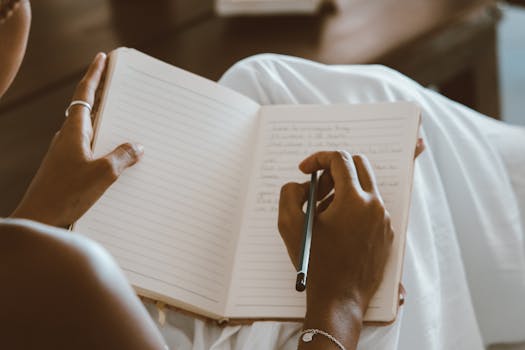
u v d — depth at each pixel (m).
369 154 0.92
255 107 0.98
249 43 1.56
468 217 1.10
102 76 0.94
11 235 0.54
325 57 1.51
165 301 0.87
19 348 0.53
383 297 0.84
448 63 1.62
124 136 0.90
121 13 1.68
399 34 1.56
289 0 1.62
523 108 2.29
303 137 0.95
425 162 1.05
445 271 1.02
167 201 0.89
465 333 1.03
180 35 1.60
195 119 0.93
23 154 1.38
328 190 0.90
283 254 0.89
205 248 0.89
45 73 1.54
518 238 1.12
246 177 0.94
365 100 1.07
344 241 0.83
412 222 0.99
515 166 1.18
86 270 0.54
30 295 0.53
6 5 0.64
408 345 0.95
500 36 2.62
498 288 1.12
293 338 0.87
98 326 0.54
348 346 0.79
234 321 0.88
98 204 0.86
